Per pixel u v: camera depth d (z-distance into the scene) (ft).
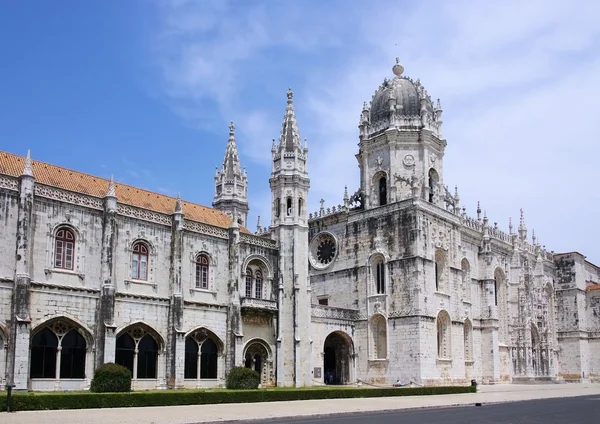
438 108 271.49
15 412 110.93
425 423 102.99
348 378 244.63
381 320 243.81
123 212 178.19
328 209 273.54
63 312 160.45
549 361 318.65
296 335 212.43
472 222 284.20
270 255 218.79
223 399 146.10
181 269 186.80
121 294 172.86
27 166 158.30
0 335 148.77
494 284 282.15
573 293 351.46
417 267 234.79
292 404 144.66
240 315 200.03
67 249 165.48
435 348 235.81
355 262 255.70
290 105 236.22
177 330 180.96
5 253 152.25
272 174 229.66
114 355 165.68
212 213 222.07
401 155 258.98
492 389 239.30
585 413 127.85
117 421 97.96
